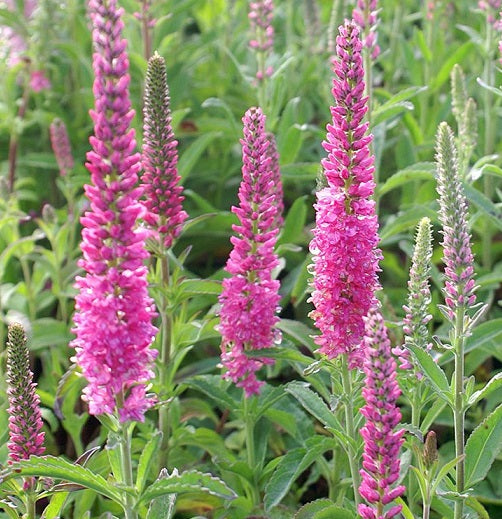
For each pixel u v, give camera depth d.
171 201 0.88
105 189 0.74
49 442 1.01
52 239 1.08
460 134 1.01
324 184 0.91
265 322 0.85
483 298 1.06
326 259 0.80
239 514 0.91
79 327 0.76
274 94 1.11
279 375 1.07
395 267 1.13
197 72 1.44
